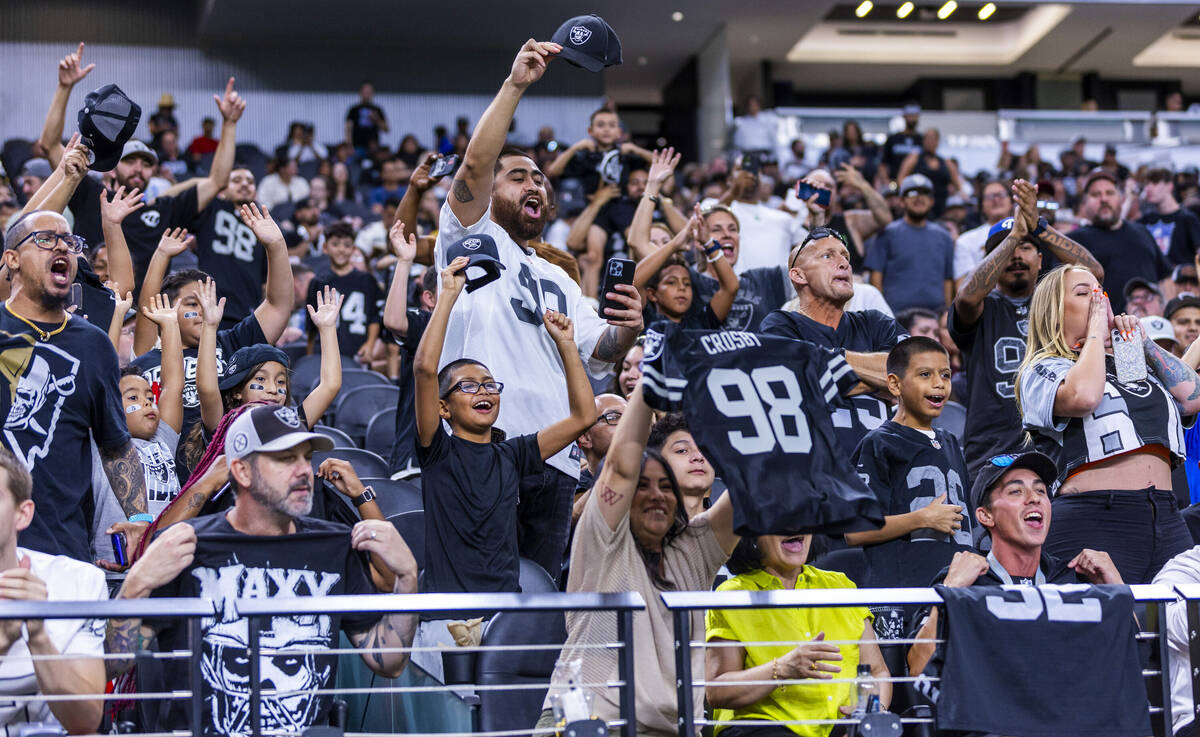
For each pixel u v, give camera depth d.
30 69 17.61
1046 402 4.38
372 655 3.36
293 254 9.69
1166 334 6.43
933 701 3.36
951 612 3.28
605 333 4.68
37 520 3.80
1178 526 4.35
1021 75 21.27
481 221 4.61
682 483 3.96
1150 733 3.31
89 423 4.02
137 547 3.77
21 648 3.20
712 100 18.80
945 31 20.81
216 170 7.25
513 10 17.94
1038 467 3.95
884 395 5.00
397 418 5.36
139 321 5.57
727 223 6.90
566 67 19.11
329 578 3.50
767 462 3.19
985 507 3.96
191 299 5.42
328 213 12.73
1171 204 10.03
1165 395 4.45
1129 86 21.58
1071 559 4.26
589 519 3.55
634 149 8.01
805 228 8.05
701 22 18.47
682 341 3.30
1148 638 3.44
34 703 3.19
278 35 18.23
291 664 3.40
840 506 3.18
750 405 3.24
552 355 4.69
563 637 3.73
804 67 20.88
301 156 15.41
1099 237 8.08
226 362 5.39
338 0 17.33
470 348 4.60
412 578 3.41
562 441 4.20
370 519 3.89
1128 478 4.34
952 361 7.98
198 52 18.30
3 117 17.45
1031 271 5.26
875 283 8.93
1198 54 21.06
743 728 3.53
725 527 3.65
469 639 3.72
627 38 18.95
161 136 15.32
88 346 4.02
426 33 18.47
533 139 18.38
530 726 3.62
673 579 3.63
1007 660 3.28
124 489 4.09
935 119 16.67
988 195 9.16
